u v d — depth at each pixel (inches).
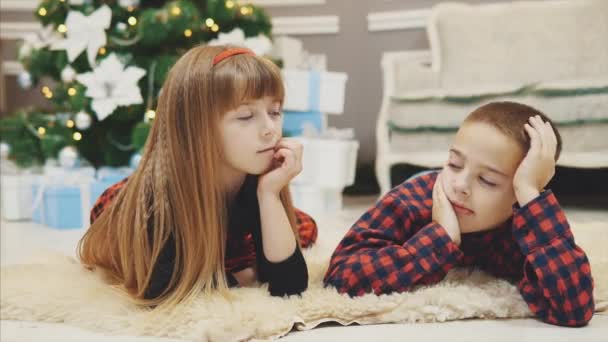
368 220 39.6
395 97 91.7
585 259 34.3
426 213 39.4
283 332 32.9
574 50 88.2
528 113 35.8
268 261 36.7
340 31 116.0
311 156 87.8
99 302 37.2
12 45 119.1
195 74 35.2
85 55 85.0
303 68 94.7
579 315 33.7
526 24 93.4
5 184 85.7
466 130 35.8
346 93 117.0
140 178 37.6
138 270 36.6
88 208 79.2
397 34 111.7
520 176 34.7
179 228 36.0
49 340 33.3
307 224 55.5
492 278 41.0
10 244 66.3
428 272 36.5
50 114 95.7
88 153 91.7
